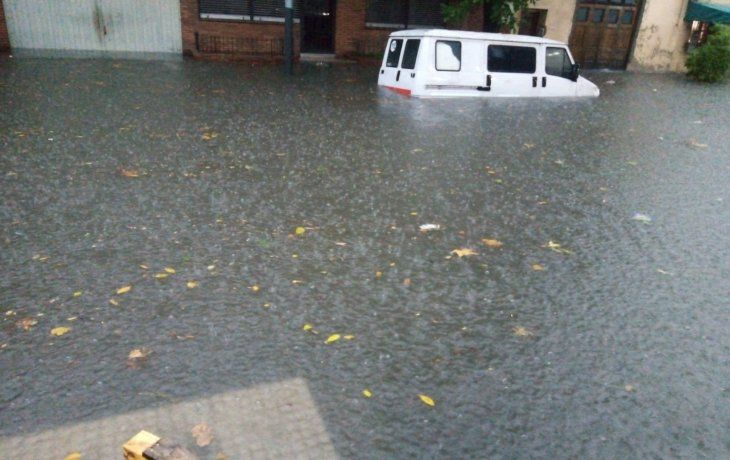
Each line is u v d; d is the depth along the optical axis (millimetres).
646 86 17844
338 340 3658
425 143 8766
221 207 5723
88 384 3146
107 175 6453
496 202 6324
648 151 9047
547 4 20547
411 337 3738
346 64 18469
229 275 4391
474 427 2984
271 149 7941
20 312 3773
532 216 5957
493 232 5496
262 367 3359
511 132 9844
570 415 3109
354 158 7719
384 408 3084
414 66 12406
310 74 15828
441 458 2770
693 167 8188
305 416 2996
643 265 4934
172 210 5570
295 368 3369
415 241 5199
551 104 12898
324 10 19281
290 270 4531
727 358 3678
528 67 13172
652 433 3006
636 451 2881
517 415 3088
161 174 6605
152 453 2326
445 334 3789
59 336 3545
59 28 16609
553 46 13383
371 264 4711
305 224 5430
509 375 3412
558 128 10398
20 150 7195
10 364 3277
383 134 9203
